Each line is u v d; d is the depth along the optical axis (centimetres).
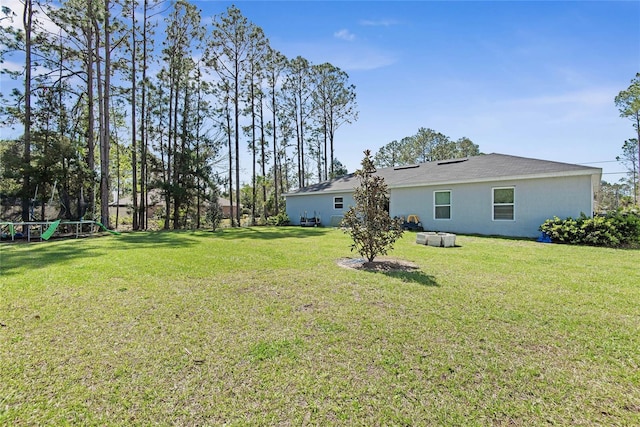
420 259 654
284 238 1102
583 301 380
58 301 382
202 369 236
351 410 193
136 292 421
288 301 384
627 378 225
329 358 252
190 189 1966
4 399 200
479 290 425
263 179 2619
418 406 197
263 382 221
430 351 262
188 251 780
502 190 1133
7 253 752
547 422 183
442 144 3747
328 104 2733
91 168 1477
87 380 221
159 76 1922
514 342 278
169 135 1964
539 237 994
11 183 1338
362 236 602
